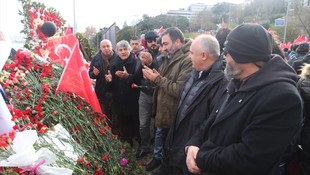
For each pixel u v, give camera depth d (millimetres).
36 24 2236
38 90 1572
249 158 946
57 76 1936
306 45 4137
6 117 1172
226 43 1081
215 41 1677
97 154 1601
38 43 2254
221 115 1131
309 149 1288
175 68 2162
